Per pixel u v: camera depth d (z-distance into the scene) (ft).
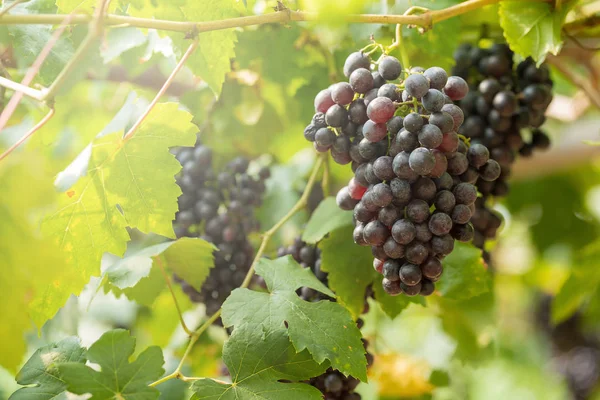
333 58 3.47
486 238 3.10
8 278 2.56
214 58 3.01
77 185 2.80
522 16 3.05
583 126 4.15
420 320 4.95
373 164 2.54
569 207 4.40
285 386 2.63
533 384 5.68
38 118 3.49
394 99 2.53
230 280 3.23
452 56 3.24
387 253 2.52
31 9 2.97
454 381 4.40
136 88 3.80
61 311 3.56
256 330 2.66
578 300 4.00
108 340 2.51
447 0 3.22
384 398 3.82
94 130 4.04
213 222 3.24
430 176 2.51
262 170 3.45
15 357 2.65
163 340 3.99
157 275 3.22
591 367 5.57
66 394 2.57
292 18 2.77
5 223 2.53
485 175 2.67
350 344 2.64
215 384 2.63
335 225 3.00
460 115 2.50
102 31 2.66
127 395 2.48
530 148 3.29
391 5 3.22
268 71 3.59
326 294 2.79
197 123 3.55
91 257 2.88
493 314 3.75
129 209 2.87
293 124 3.82
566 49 3.67
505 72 3.10
